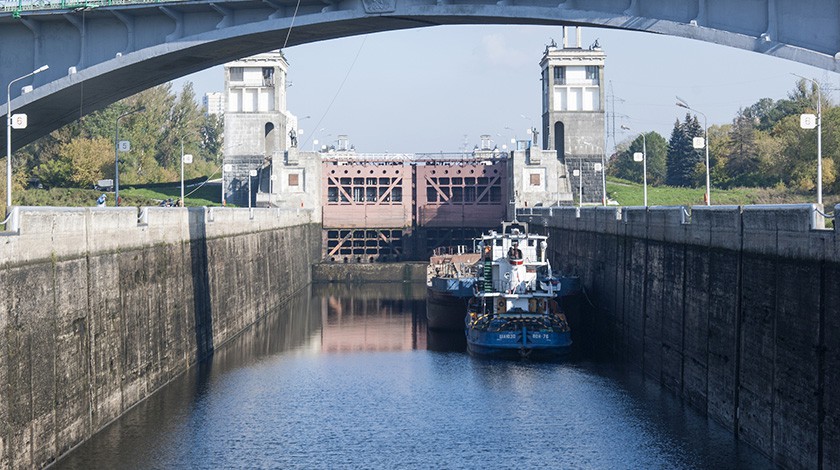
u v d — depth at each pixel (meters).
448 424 52.69
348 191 144.12
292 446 48.31
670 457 45.47
